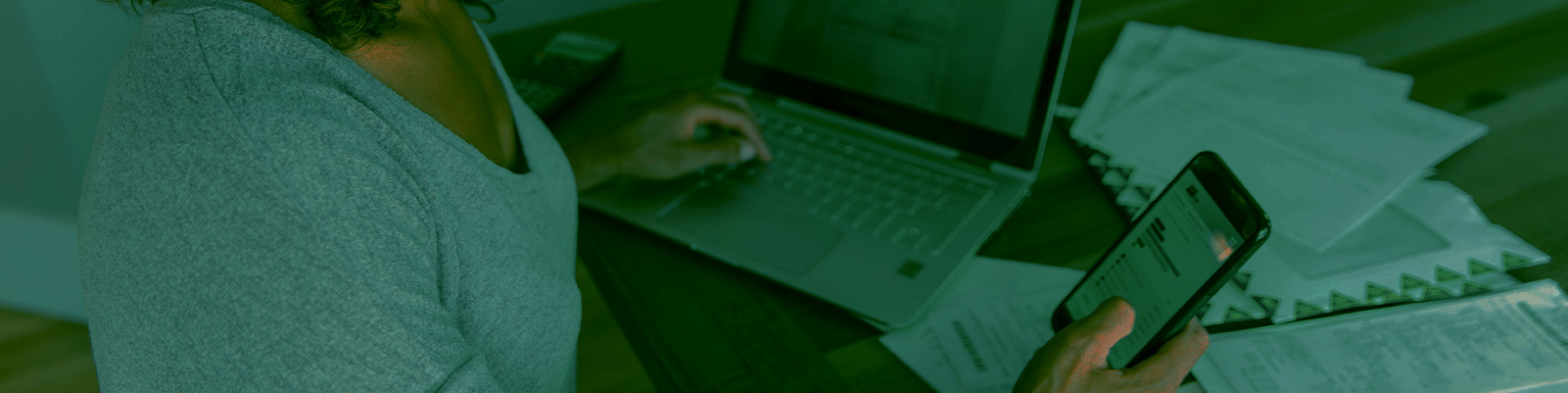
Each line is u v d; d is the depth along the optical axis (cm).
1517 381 56
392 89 44
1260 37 101
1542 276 64
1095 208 76
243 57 38
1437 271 65
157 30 39
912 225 73
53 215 136
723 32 109
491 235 47
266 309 34
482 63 59
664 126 79
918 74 81
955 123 80
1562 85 87
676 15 113
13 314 148
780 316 67
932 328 65
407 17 49
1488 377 56
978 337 63
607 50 102
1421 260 67
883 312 65
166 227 34
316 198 35
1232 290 66
